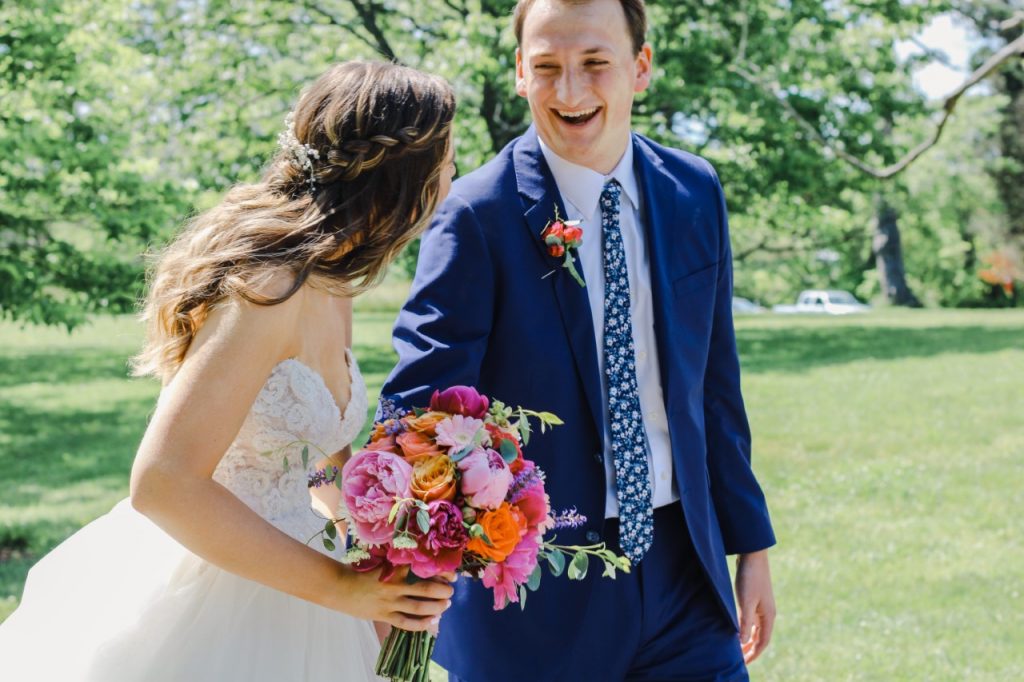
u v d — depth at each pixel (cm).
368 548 195
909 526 743
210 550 189
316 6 1728
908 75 1855
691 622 265
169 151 1633
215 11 1653
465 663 257
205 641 213
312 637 219
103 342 2147
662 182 267
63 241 1030
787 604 579
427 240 256
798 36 1723
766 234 3444
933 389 1323
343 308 226
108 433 1152
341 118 205
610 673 257
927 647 517
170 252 205
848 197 2119
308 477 209
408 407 237
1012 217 2900
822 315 2683
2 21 999
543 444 251
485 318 249
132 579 222
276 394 205
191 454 188
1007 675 484
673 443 259
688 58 1617
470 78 1568
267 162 215
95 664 211
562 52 247
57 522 746
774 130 1752
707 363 280
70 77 1023
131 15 1598
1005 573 636
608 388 255
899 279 3653
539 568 209
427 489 190
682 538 264
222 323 193
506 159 260
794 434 1070
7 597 558
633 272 260
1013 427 1080
